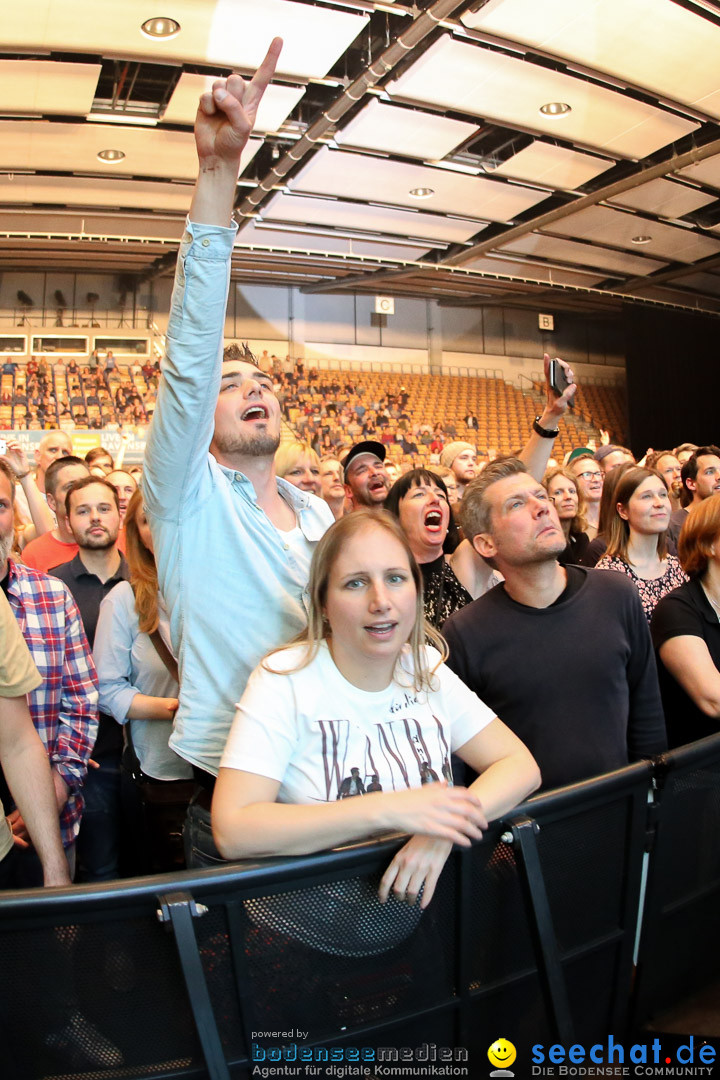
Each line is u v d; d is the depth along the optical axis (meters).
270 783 1.02
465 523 1.62
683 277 13.91
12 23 6.41
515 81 7.52
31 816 1.37
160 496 1.22
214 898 0.82
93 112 7.96
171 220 10.77
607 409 16.62
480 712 1.19
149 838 1.98
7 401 12.92
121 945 0.80
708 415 16.33
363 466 2.76
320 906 0.87
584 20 6.62
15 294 13.50
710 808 1.21
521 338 16.28
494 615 1.54
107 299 13.79
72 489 2.52
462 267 13.04
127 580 2.34
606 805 1.09
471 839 0.97
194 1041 0.81
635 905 1.12
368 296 15.20
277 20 6.48
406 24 6.82
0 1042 0.78
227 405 1.37
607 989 1.10
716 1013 1.20
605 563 2.45
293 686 1.08
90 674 1.85
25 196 9.97
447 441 14.55
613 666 1.48
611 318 17.09
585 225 11.27
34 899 0.77
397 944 0.92
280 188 9.94
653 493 2.36
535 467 2.23
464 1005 0.96
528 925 1.00
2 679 1.36
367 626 1.06
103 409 13.04
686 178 9.81
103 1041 0.80
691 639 1.77
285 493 1.47
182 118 8.05
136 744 2.02
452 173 9.49
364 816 0.90
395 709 1.11
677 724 1.83
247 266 13.23
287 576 1.32
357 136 8.51
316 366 14.71
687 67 7.36
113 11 6.30
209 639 1.27
